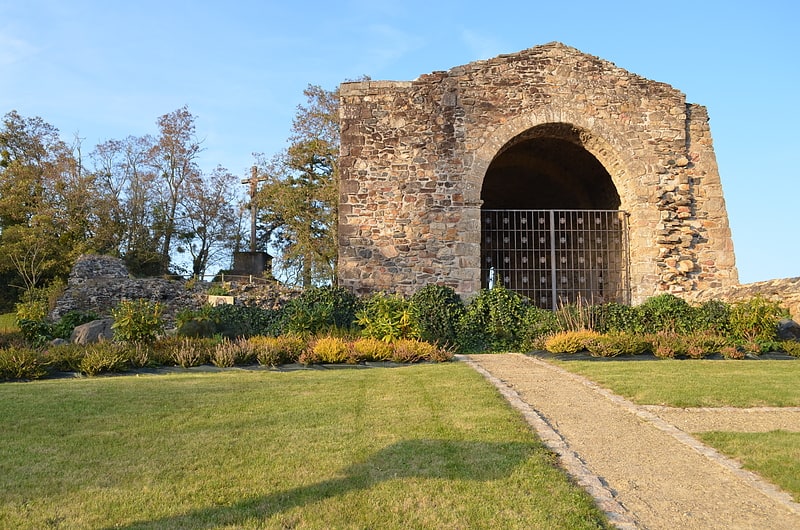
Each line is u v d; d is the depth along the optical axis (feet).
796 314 44.42
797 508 15.12
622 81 57.52
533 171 72.90
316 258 101.35
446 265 54.39
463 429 20.95
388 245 54.75
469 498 15.28
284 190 100.37
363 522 13.97
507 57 56.95
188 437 20.26
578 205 73.46
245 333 49.21
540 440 20.15
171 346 40.65
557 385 29.58
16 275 108.27
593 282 66.95
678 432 21.27
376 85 56.54
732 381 29.17
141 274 120.16
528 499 15.20
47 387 29.14
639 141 56.90
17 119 122.31
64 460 18.03
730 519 14.64
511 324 49.29
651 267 55.31
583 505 14.93
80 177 119.34
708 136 57.98
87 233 119.34
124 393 27.30
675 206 56.44
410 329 43.75
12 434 20.72
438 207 55.06
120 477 16.66
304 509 14.57
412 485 16.02
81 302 68.33
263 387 29.01
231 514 14.29
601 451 19.51
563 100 56.70
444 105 56.24
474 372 32.58
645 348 40.09
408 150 55.77
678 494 16.12
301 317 46.24
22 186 111.34
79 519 14.08
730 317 45.29
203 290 71.20
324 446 19.17
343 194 55.36
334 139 100.22
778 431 20.92
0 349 39.40
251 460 17.95
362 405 24.80
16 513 14.42
